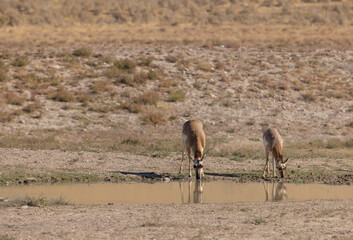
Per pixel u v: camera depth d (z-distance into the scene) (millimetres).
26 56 100938
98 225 30625
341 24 157000
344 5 180375
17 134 71000
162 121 81688
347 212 34250
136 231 28906
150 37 126125
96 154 57844
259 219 31359
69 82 92312
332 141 71312
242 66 104625
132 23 152875
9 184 45688
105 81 93188
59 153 57531
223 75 99812
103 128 77562
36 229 29641
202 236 27719
